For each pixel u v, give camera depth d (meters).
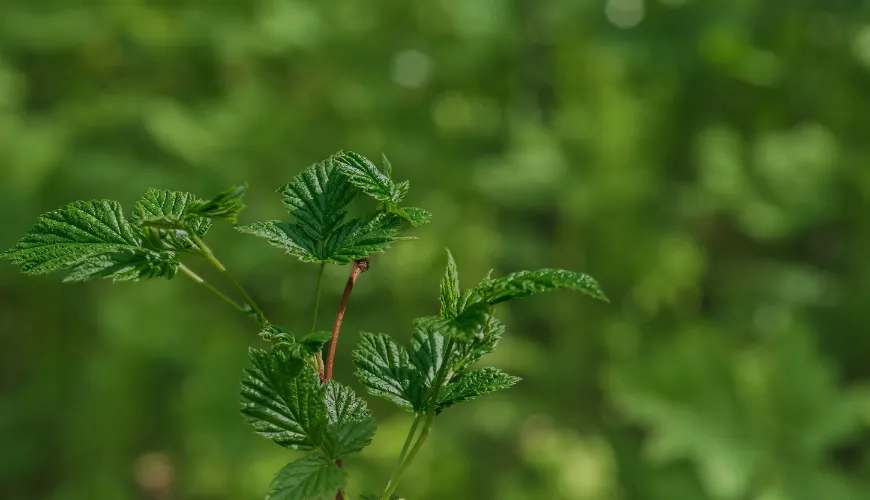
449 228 4.84
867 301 4.80
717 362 4.34
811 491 3.99
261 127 4.56
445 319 1.14
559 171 5.11
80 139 4.73
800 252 5.25
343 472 1.14
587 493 4.58
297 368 1.15
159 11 4.86
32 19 4.75
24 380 5.27
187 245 1.16
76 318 5.07
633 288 5.11
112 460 4.57
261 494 4.07
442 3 5.49
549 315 5.30
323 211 1.17
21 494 5.01
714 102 5.02
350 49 5.28
